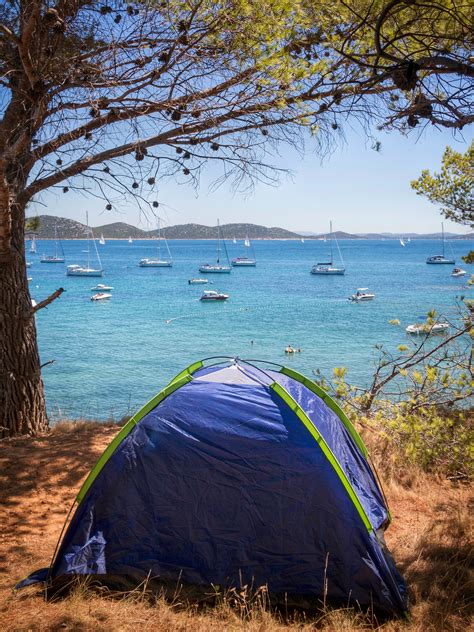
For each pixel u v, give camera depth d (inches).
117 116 257.6
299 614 172.2
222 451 185.9
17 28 263.7
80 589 173.0
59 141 265.4
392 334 1744.6
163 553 182.1
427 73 183.6
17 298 348.5
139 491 185.6
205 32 236.7
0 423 345.4
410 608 170.2
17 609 163.6
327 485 180.1
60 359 1437.0
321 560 177.0
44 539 211.9
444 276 4480.8
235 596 173.3
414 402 354.0
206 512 183.0
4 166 243.9
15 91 259.6
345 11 203.8
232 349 1540.4
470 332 369.1
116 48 235.6
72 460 293.0
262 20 223.6
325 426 203.5
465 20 168.7
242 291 3348.9
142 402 1023.0
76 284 3826.3
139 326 2023.9
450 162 475.8
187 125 279.1
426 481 288.2
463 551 205.3
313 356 1398.9
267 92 255.4
